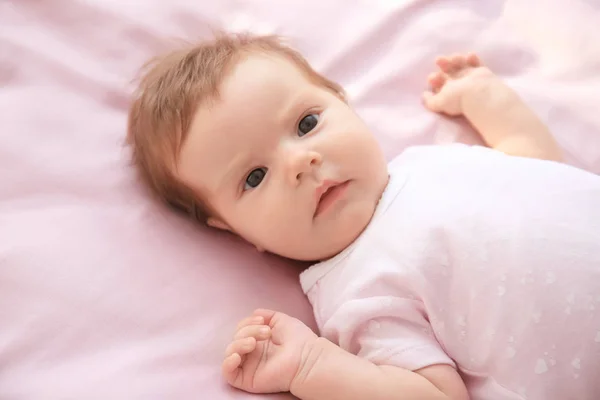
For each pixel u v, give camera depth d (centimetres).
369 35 122
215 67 94
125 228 96
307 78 98
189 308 90
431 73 118
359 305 85
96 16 118
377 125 113
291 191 87
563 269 79
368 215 91
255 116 89
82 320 86
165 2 122
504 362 81
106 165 103
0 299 86
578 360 78
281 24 123
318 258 94
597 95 111
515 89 114
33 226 93
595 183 87
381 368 81
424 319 86
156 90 98
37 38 114
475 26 122
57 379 81
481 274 82
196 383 83
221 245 99
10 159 99
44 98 108
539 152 104
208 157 91
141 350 85
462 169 93
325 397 79
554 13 120
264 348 83
